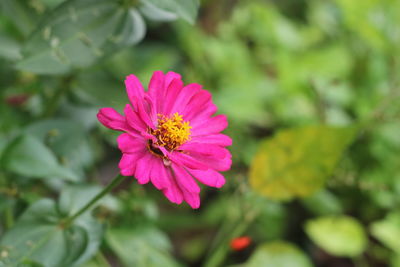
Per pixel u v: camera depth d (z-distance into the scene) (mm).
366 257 634
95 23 437
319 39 805
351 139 482
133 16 443
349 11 637
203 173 381
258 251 542
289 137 489
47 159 423
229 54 709
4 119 488
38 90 509
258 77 700
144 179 362
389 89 615
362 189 587
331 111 637
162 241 501
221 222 621
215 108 402
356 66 673
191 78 673
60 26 432
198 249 627
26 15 482
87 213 428
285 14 950
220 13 850
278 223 610
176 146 390
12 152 417
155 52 698
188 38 704
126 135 366
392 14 630
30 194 448
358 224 579
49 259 411
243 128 625
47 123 467
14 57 482
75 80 495
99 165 627
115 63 566
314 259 634
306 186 500
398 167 592
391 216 585
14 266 404
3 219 467
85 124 512
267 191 507
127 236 486
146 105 385
